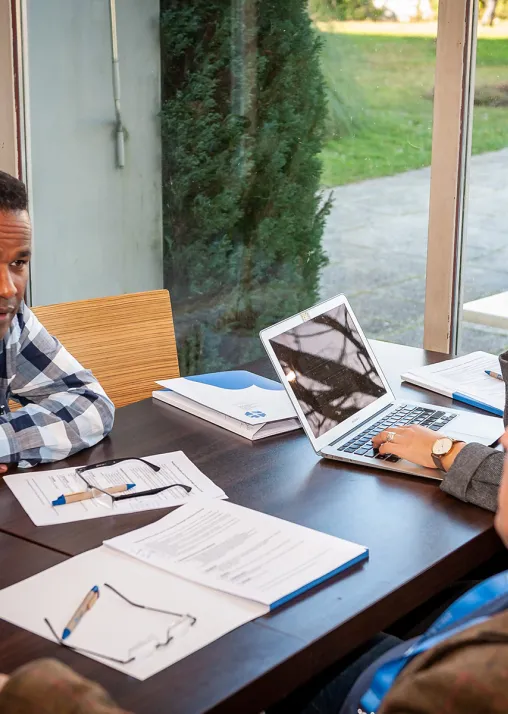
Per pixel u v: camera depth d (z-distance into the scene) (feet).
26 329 5.52
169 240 11.75
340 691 4.10
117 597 3.46
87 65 10.92
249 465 4.92
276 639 3.19
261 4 10.46
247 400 5.81
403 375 6.47
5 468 4.81
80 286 11.51
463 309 9.36
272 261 11.23
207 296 11.91
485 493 4.36
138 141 11.34
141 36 11.03
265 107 10.78
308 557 3.77
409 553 3.90
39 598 3.46
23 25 10.31
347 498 4.48
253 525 4.08
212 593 3.50
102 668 3.02
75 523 4.17
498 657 2.46
